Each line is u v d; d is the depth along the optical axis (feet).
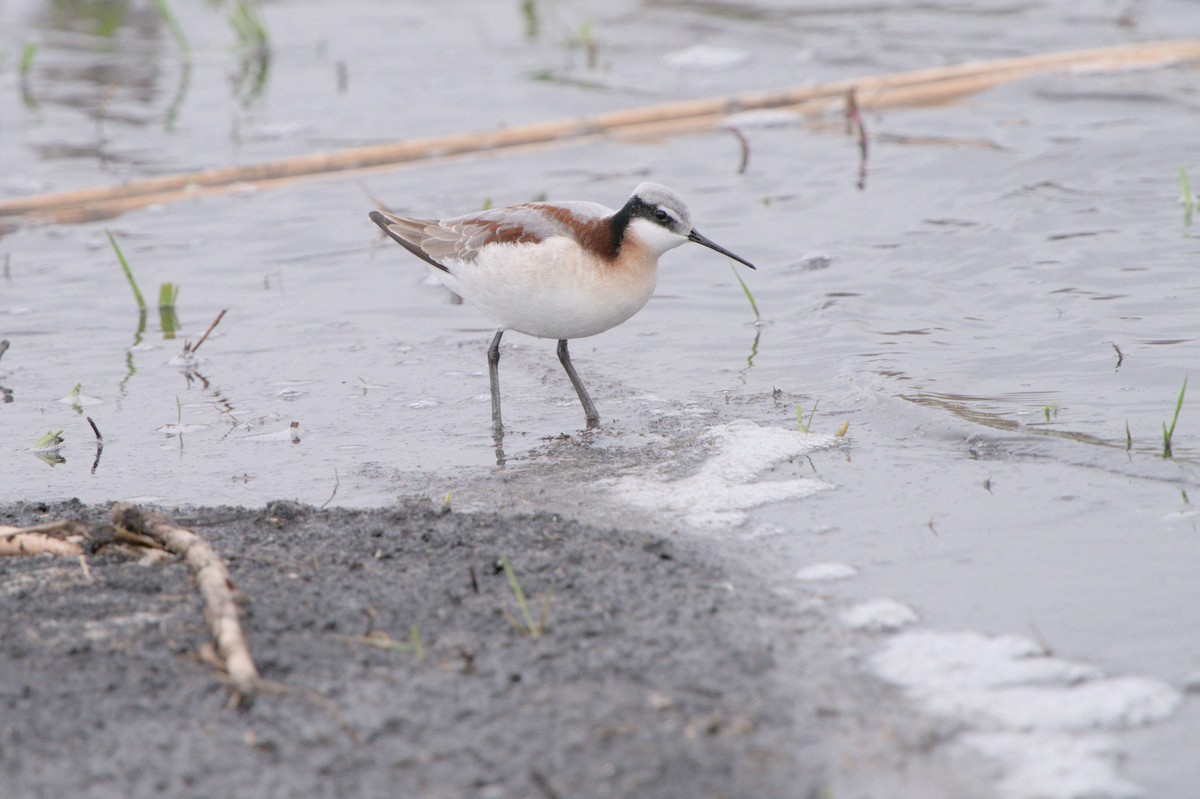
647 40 84.74
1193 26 77.77
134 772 20.49
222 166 63.82
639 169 61.36
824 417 37.40
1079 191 54.03
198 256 54.19
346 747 21.02
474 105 72.74
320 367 43.75
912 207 54.70
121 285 51.37
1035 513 29.94
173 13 94.02
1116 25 79.36
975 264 48.32
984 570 27.25
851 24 84.53
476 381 42.39
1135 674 22.91
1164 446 32.86
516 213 37.58
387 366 43.80
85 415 40.04
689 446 35.81
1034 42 77.30
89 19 92.79
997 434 34.53
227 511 31.19
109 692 22.54
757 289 48.34
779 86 73.82
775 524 30.22
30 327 47.42
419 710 21.93
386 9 94.94
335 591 26.13
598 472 34.32
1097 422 35.14
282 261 53.57
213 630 23.89
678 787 19.84
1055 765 20.35
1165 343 40.22
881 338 42.88
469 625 24.71
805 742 20.99
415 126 69.46
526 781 20.06
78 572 27.07
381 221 40.65
